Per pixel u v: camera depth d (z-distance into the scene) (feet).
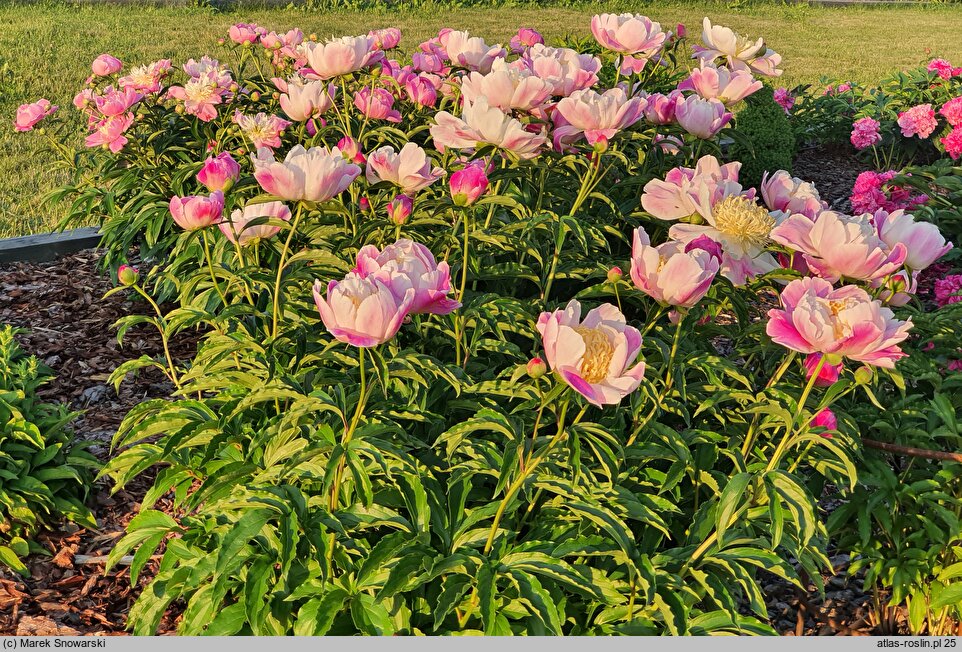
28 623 9.70
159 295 16.46
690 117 10.19
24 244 18.62
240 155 13.74
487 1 64.34
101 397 14.05
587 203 11.78
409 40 48.57
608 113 9.18
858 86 30.40
